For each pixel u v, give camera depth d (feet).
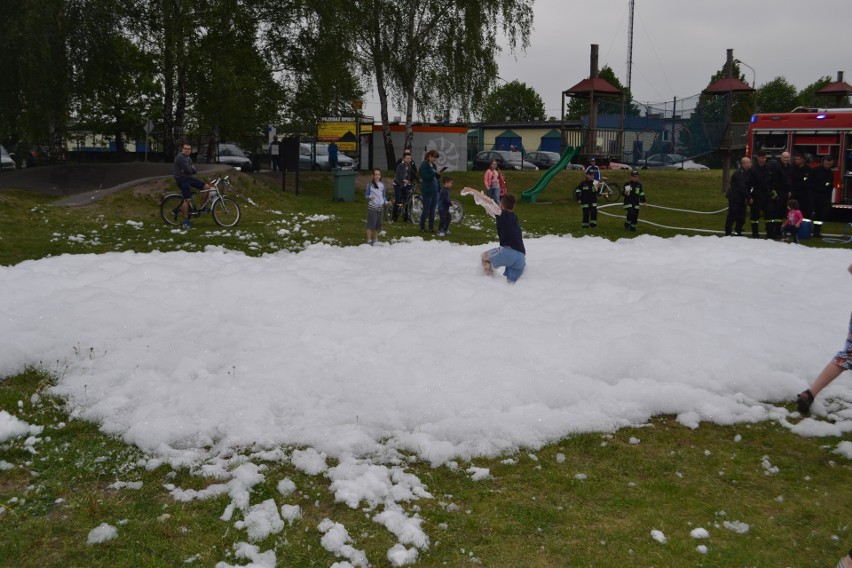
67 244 48.52
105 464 16.99
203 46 98.07
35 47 85.46
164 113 105.70
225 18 97.96
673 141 138.10
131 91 136.05
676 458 17.93
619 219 80.43
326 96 108.27
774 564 13.32
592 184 69.00
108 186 85.05
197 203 73.82
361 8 115.03
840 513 15.30
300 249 49.03
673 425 20.04
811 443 19.10
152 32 98.48
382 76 123.34
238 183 85.40
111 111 137.18
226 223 61.98
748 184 62.49
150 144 145.07
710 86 127.75
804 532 14.49
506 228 34.35
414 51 120.37
